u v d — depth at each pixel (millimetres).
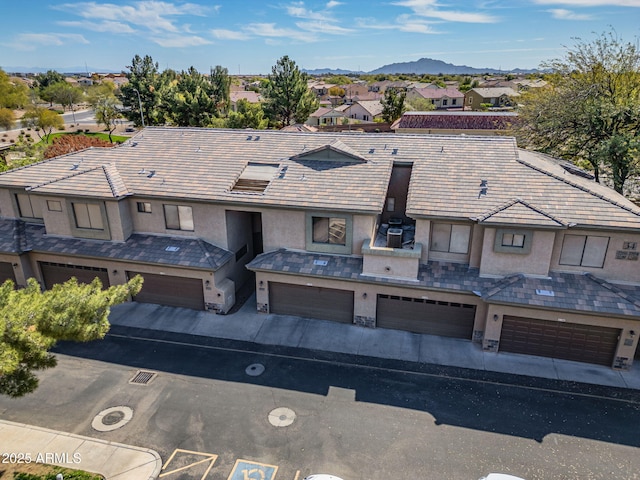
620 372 18188
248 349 20125
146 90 78312
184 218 23406
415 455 14273
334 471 13719
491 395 17016
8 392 12211
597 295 17781
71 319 12125
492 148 23594
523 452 14352
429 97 100438
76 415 16078
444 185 21047
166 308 23578
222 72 83125
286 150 25469
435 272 20094
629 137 28859
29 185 24281
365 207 20234
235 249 24375
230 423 15695
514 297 18078
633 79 36688
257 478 13469
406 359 19281
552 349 18938
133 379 18094
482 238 19391
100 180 23578
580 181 23281
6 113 79250
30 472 13523
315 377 18188
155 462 14039
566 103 34906
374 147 24938
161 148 27094
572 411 16141
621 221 17609
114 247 23344
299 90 67312
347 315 21859
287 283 21969
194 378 18172
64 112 118438
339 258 21453
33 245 23969
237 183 23312
